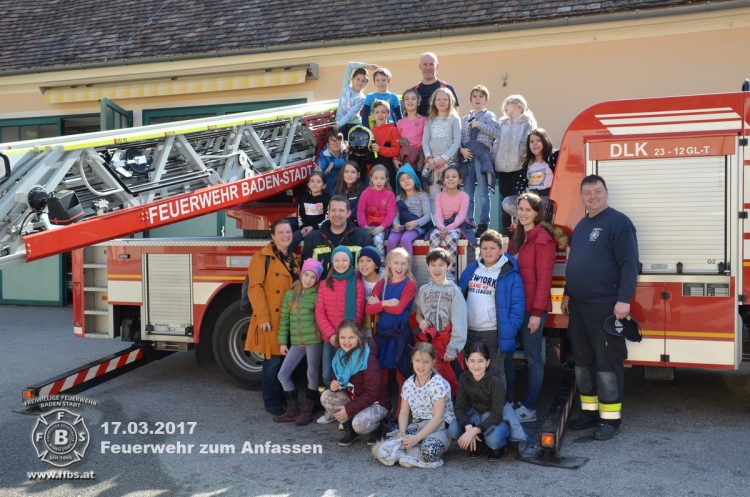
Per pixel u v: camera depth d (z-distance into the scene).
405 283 5.38
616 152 5.39
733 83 8.84
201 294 6.78
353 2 11.26
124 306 7.23
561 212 5.57
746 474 4.39
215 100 11.67
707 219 5.18
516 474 4.50
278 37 11.07
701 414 5.64
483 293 5.31
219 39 11.50
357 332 5.03
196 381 7.14
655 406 5.88
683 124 5.24
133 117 12.18
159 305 6.94
